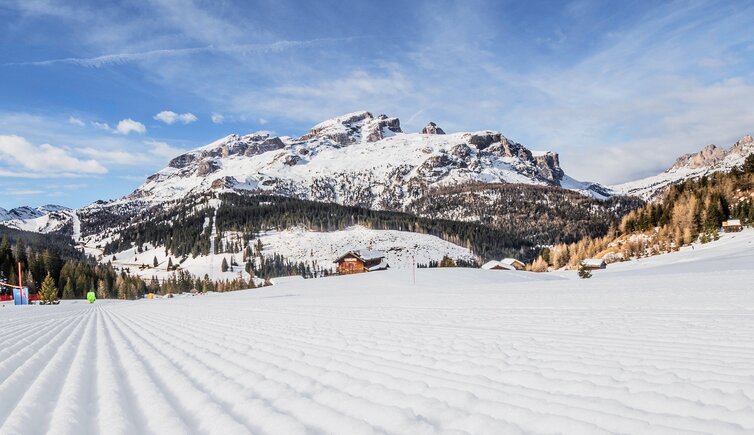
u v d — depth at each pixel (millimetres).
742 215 88812
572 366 5555
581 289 22453
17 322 20188
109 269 130875
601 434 3273
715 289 16484
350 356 7105
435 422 3748
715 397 3961
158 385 5566
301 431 3516
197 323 15531
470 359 6340
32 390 5383
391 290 40719
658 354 6008
